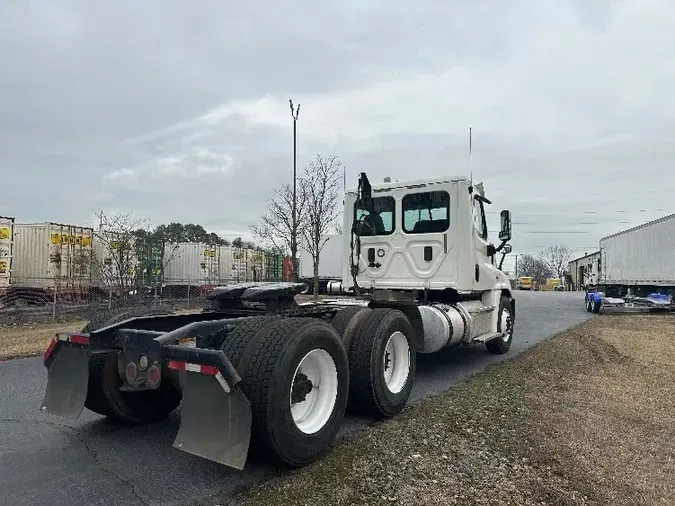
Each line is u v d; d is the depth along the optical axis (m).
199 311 5.37
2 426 4.82
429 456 3.94
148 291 21.45
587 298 20.72
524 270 114.44
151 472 3.70
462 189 7.50
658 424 5.00
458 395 5.88
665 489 3.52
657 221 21.36
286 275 28.58
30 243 19.30
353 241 8.31
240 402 3.32
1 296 17.34
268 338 3.64
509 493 3.32
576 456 4.01
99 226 24.45
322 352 4.01
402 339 5.34
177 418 5.09
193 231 52.75
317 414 3.98
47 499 3.26
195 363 3.42
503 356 8.84
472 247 7.56
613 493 3.41
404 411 5.25
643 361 8.41
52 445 4.29
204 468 3.77
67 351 4.39
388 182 8.12
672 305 19.72
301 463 3.69
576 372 7.37
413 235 7.80
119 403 4.59
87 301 18.75
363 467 3.71
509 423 4.79
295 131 21.64
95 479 3.58
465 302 7.85
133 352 4.08
